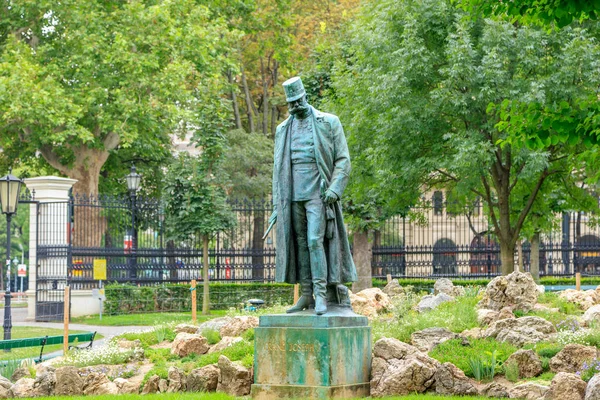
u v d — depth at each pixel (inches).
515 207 962.7
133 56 1184.2
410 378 407.8
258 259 1166.3
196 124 1178.0
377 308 616.4
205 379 445.1
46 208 1085.8
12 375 510.0
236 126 1640.0
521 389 387.2
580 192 968.3
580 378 385.1
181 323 644.7
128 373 489.1
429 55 853.8
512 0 410.3
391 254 1153.4
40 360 574.2
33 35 1314.0
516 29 856.9
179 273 1214.3
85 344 709.3
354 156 952.3
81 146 1301.7
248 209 1164.5
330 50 1214.9
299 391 394.0
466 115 843.4
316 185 410.9
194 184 1051.3
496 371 422.6
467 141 805.9
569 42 830.5
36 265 1078.4
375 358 431.5
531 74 846.5
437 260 1189.7
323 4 1600.6
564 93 810.2
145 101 1199.6
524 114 407.5
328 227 413.1
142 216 1152.8
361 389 408.8
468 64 813.2
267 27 1398.9
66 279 1059.3
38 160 1493.6
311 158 412.8
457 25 822.5
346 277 422.6
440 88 837.2
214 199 1064.2
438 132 863.7
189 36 1218.6
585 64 807.1
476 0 447.5
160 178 1505.9
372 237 1117.1
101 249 1101.7
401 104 854.5
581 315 556.1
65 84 1257.4
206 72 1251.8
